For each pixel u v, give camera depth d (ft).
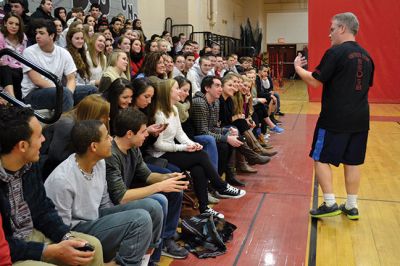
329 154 10.24
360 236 9.67
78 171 6.31
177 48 27.32
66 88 10.46
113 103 8.89
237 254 8.78
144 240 6.44
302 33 63.67
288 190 12.89
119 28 21.16
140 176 8.43
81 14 18.49
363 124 10.12
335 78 9.99
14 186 5.49
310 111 29.40
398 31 30.30
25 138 5.25
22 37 12.28
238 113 15.23
